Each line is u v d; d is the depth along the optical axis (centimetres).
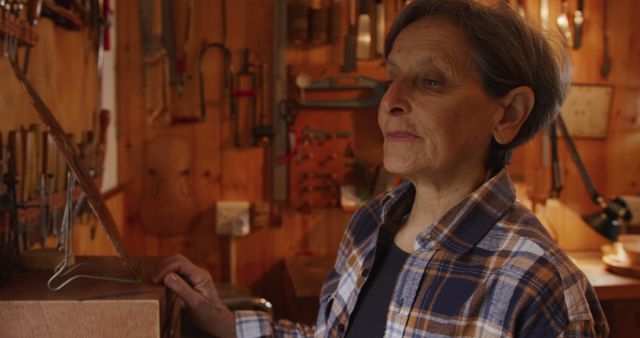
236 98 310
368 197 311
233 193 317
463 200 93
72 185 111
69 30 215
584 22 316
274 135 312
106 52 281
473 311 83
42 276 108
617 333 311
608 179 323
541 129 98
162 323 100
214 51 309
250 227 320
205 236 318
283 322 130
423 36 93
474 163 96
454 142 91
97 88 258
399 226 108
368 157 316
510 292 81
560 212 319
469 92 91
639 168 323
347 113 315
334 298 111
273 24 310
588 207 320
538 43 94
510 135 94
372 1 310
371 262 103
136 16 302
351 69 308
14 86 154
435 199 99
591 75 318
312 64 311
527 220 89
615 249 277
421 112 91
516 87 92
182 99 310
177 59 305
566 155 319
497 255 86
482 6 93
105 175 279
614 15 316
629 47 318
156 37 301
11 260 110
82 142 223
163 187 310
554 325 78
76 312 92
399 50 96
